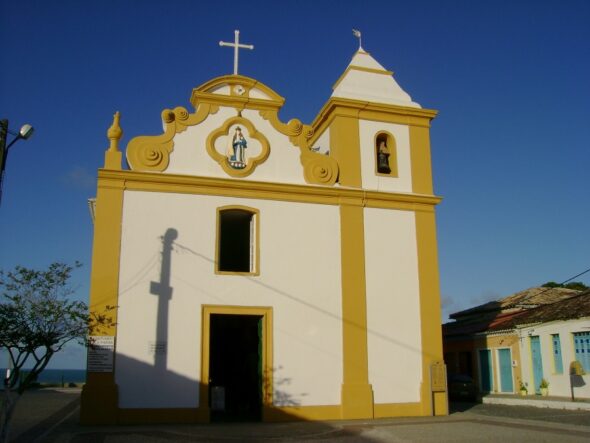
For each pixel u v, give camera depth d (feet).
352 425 49.85
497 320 95.81
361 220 59.31
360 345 56.44
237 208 55.83
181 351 51.42
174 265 52.85
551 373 77.46
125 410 49.16
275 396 53.21
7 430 35.06
